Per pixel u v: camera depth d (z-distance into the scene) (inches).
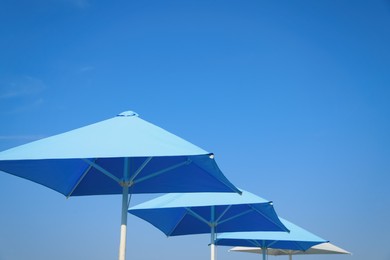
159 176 269.0
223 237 439.5
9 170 238.5
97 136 211.0
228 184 256.5
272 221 375.6
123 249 223.9
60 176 260.5
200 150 200.4
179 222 412.8
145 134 214.8
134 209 342.0
